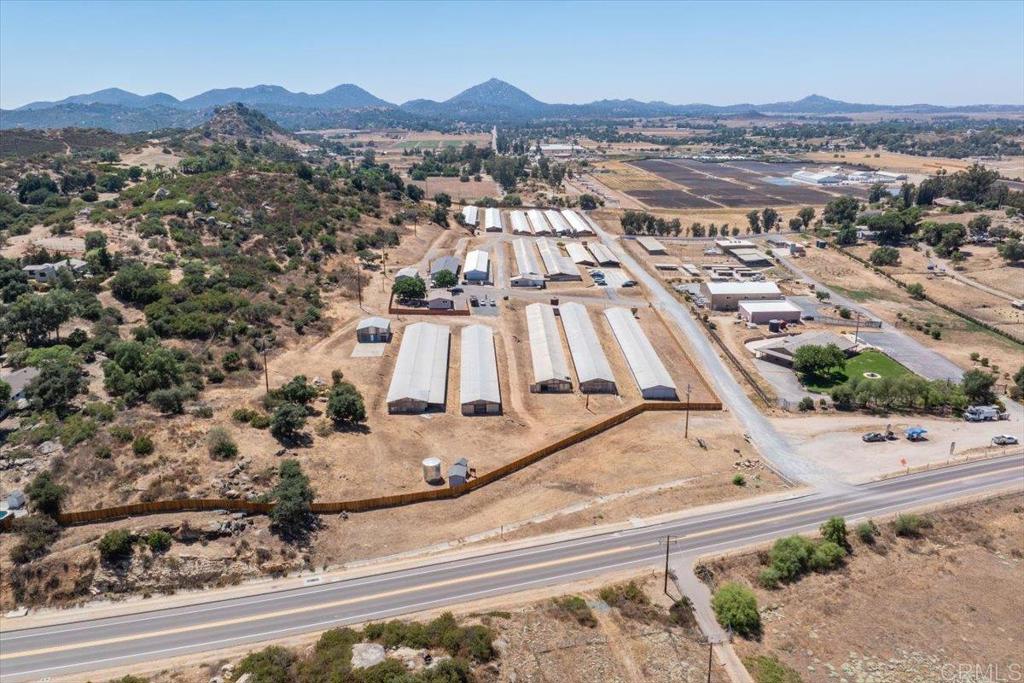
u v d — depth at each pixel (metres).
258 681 60.88
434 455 107.75
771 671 69.94
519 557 84.94
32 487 82.31
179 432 100.19
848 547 89.69
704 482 104.12
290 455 100.56
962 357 157.75
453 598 77.00
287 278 176.38
